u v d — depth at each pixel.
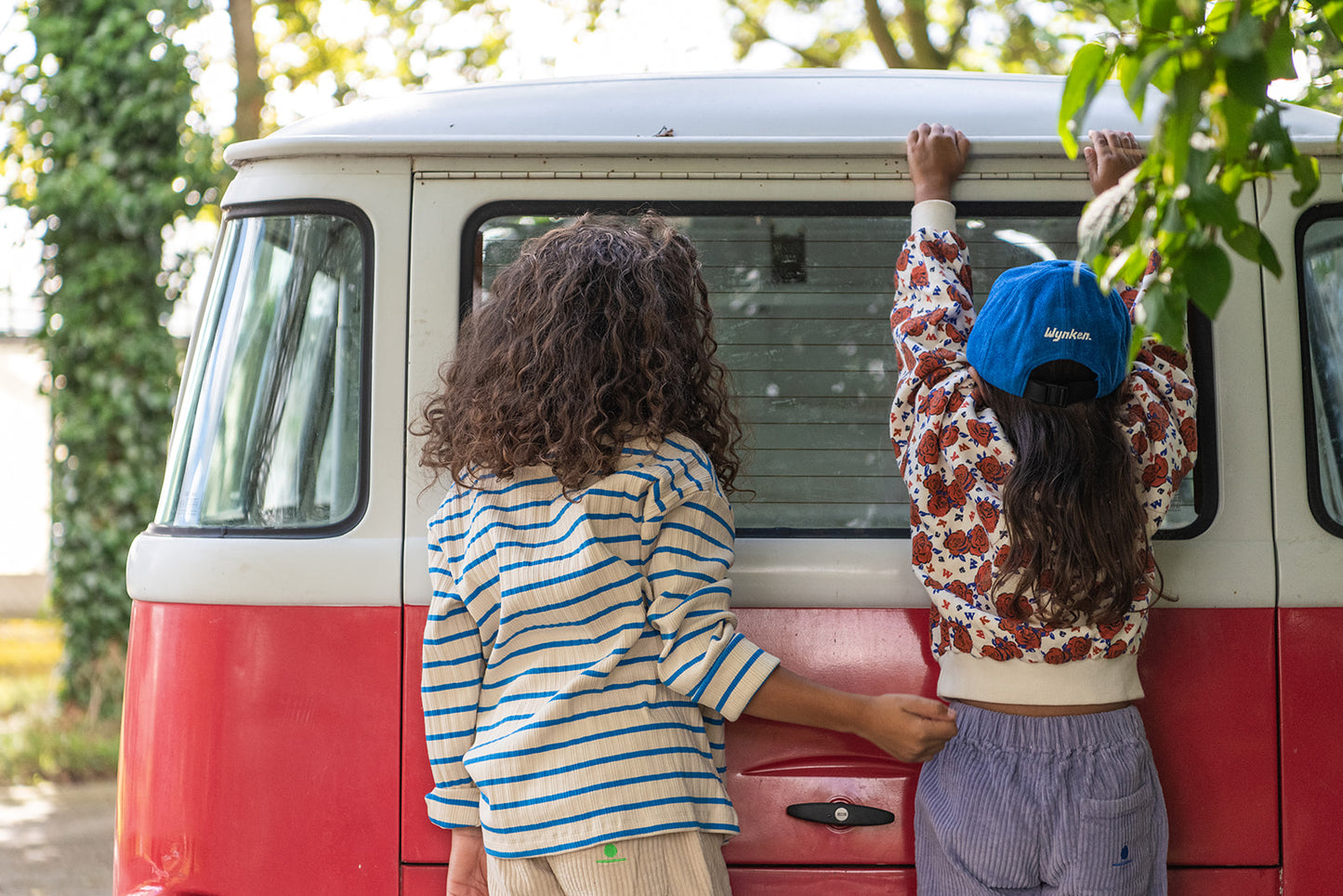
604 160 2.27
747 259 2.27
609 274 1.93
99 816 6.13
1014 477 1.85
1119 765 1.90
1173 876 2.12
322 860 2.14
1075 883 1.86
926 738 1.86
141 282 7.38
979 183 2.26
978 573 1.93
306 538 2.20
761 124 2.31
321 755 2.15
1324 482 2.21
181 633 2.20
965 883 1.91
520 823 1.77
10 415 14.93
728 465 2.10
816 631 2.15
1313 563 2.16
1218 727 2.13
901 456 2.09
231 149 2.32
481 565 1.89
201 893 2.15
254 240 2.32
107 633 7.38
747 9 12.88
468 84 2.52
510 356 1.89
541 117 2.32
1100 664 1.92
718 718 1.95
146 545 2.30
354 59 12.21
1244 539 2.18
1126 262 1.43
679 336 1.95
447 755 1.90
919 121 2.31
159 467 7.44
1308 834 2.12
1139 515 1.89
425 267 2.25
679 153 2.26
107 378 7.28
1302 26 1.95
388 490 2.21
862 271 2.27
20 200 7.28
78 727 7.18
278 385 2.29
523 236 2.27
